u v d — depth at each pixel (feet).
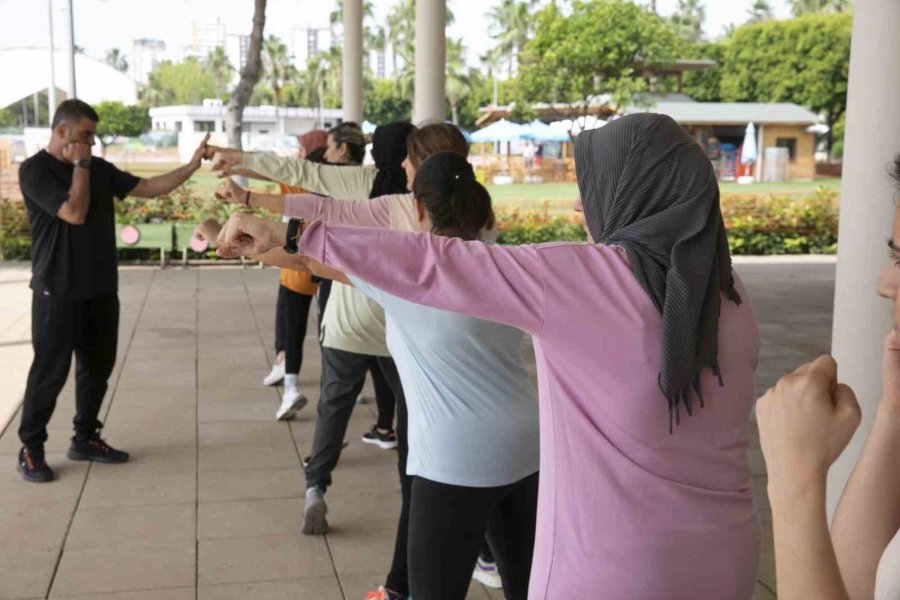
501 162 109.81
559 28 89.71
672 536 5.74
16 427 19.97
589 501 5.81
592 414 5.80
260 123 168.55
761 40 133.39
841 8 196.65
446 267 5.65
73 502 15.57
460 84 195.83
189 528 14.56
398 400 12.67
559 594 5.94
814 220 64.49
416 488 8.66
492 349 8.43
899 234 4.24
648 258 5.66
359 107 41.29
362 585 12.73
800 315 37.76
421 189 9.61
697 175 5.84
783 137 121.70
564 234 63.93
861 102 11.26
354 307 13.26
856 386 11.51
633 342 5.62
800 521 3.93
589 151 6.24
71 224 15.92
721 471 5.89
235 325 32.65
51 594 12.30
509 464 8.48
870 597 4.72
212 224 7.20
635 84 88.33
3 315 35.35
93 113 15.39
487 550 12.62
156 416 20.89
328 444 14.11
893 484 4.83
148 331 31.35
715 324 5.71
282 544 14.01
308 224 5.79
